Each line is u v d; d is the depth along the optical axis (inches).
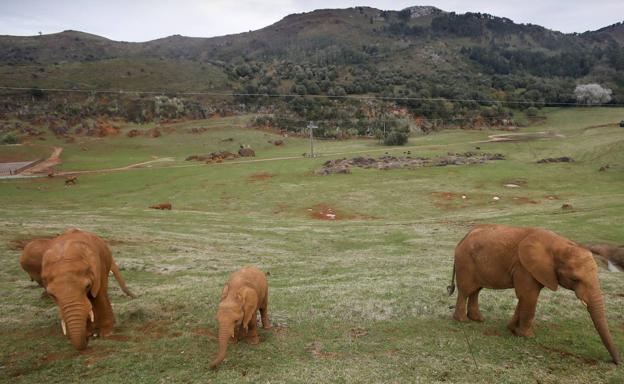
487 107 5876.0
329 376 326.6
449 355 365.1
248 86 6624.0
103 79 6825.8
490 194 2076.8
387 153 3570.4
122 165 3358.8
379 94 6441.9
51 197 2164.1
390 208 1881.2
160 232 1078.4
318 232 1209.4
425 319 451.8
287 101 6215.6
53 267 308.0
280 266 775.7
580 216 1261.1
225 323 316.5
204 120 5462.6
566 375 333.7
